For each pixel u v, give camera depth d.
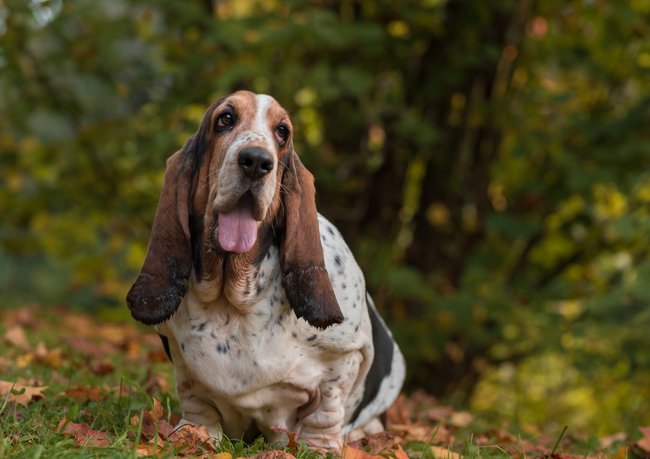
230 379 4.18
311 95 9.94
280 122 4.12
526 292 9.88
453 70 9.71
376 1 9.58
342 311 4.41
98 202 10.88
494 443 5.69
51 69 10.17
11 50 9.56
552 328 9.39
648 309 7.95
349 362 4.43
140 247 11.88
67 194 10.84
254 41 8.40
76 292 14.09
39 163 10.80
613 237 10.01
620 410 10.84
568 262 10.64
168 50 9.20
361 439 4.84
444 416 6.69
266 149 3.83
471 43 9.88
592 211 10.23
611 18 9.39
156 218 4.13
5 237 12.22
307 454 4.18
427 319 9.54
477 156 10.34
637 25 9.41
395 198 10.40
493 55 9.41
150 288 4.03
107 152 10.45
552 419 11.89
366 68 9.67
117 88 9.96
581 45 9.93
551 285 10.00
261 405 4.30
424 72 9.95
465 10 9.55
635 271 8.53
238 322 4.16
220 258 4.03
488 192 10.46
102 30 9.67
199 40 9.41
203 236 4.06
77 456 3.50
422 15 9.39
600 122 9.18
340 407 4.47
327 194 10.16
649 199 9.95
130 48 11.74
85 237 12.08
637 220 8.23
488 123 10.19
